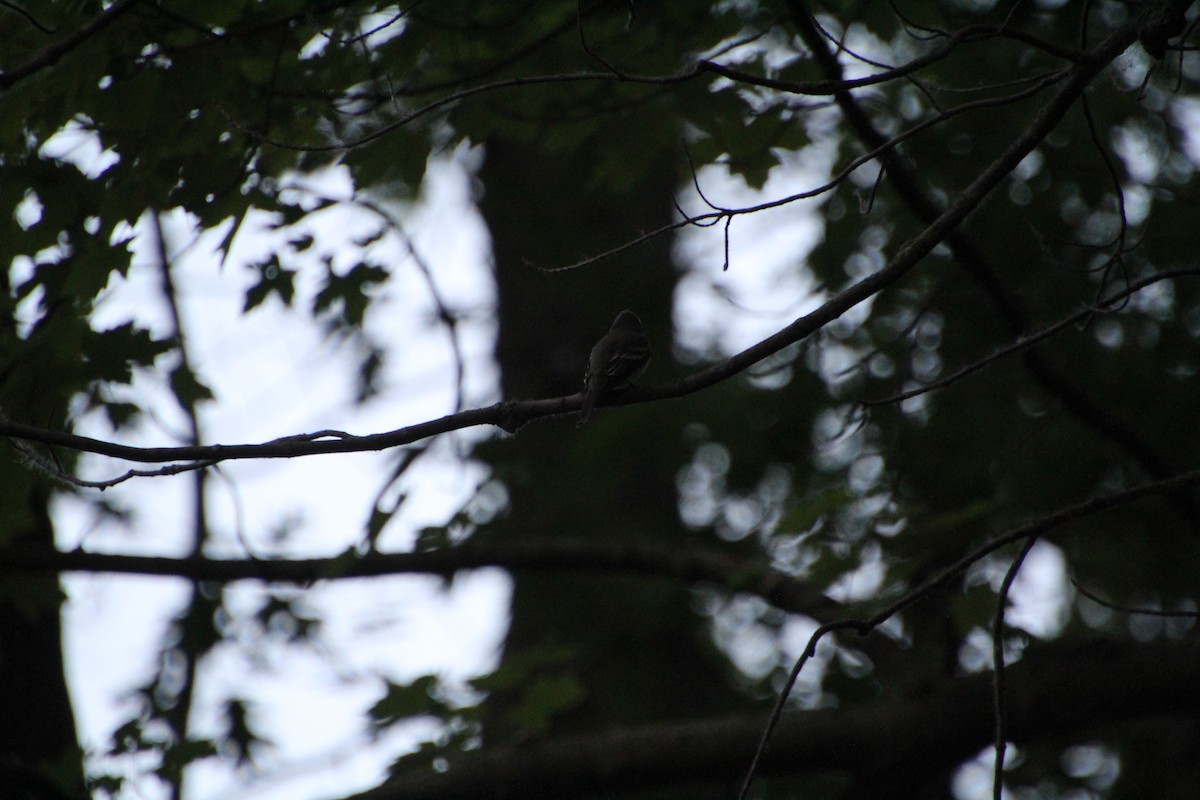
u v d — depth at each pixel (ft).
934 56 23.50
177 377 36.47
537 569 42.32
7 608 43.88
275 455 24.39
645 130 37.91
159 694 46.03
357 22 32.27
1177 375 50.16
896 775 37.01
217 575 39.81
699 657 58.70
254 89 31.71
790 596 39.52
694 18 35.65
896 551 38.88
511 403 25.53
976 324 51.90
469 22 32.99
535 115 36.86
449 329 41.50
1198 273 25.76
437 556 41.52
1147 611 24.72
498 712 50.29
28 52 30.12
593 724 55.77
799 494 54.24
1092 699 35.81
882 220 51.70
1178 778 49.29
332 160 36.22
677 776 37.93
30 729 43.14
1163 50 24.16
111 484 24.13
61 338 32.42
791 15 31.73
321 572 39.99
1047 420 48.73
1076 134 48.65
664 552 42.32
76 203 31.53
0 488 35.42
